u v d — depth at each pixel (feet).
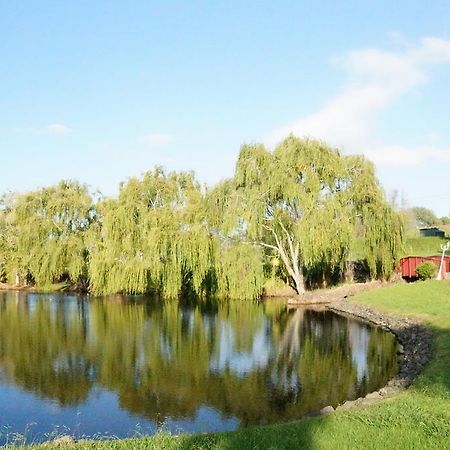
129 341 90.94
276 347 85.40
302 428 33.71
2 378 67.21
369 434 32.04
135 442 32.78
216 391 60.85
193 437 33.17
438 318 90.63
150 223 151.94
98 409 55.47
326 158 138.62
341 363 73.20
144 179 164.35
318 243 131.85
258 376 67.05
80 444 33.14
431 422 34.14
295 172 139.03
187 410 54.49
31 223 176.04
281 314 122.01
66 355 80.12
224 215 142.00
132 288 152.05
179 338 93.66
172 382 65.21
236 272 142.82
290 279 160.97
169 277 147.95
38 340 92.22
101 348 85.20
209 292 156.66
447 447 29.84
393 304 113.19
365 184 143.02
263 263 151.02
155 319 116.47
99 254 160.15
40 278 172.76
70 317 120.47
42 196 183.01
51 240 174.70
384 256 141.79
